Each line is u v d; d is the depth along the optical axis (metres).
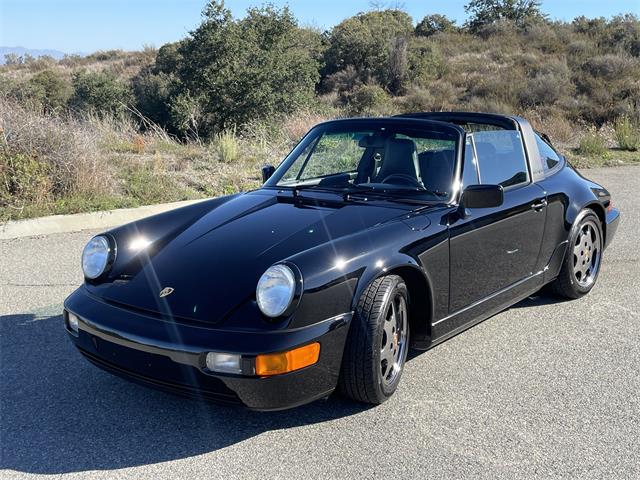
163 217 4.09
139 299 3.29
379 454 3.11
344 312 3.20
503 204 4.32
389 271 3.44
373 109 28.55
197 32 22.17
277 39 23.39
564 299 5.35
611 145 15.59
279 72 22.33
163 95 27.14
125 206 8.17
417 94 33.47
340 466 3.01
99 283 3.58
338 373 3.23
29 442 3.23
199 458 3.09
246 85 21.86
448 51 40.19
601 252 5.55
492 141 4.56
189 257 3.50
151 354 3.08
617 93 30.28
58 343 4.47
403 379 3.92
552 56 37.41
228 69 21.84
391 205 3.93
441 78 36.12
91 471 2.98
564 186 5.05
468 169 4.21
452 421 3.42
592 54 36.50
